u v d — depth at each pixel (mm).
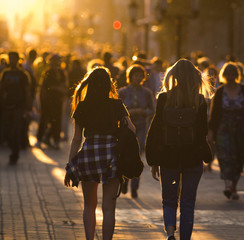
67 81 40375
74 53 63875
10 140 33500
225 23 110625
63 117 43781
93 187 15641
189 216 16016
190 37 112438
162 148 16016
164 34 111438
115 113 15484
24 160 34938
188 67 16062
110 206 15562
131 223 19875
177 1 94125
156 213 21656
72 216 20594
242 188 27625
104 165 15266
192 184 16078
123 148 15320
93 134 15375
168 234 15891
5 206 22031
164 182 16156
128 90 26094
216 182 29219
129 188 27578
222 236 18281
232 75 24797
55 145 40562
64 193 24938
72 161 15578
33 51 43688
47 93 39969
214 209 22719
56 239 17469
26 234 17969
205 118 16047
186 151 15977
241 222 20344
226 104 24953
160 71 36969
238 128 24984
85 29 126375
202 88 16297
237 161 25031
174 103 15977
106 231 15500
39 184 27047
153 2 131000
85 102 15461
